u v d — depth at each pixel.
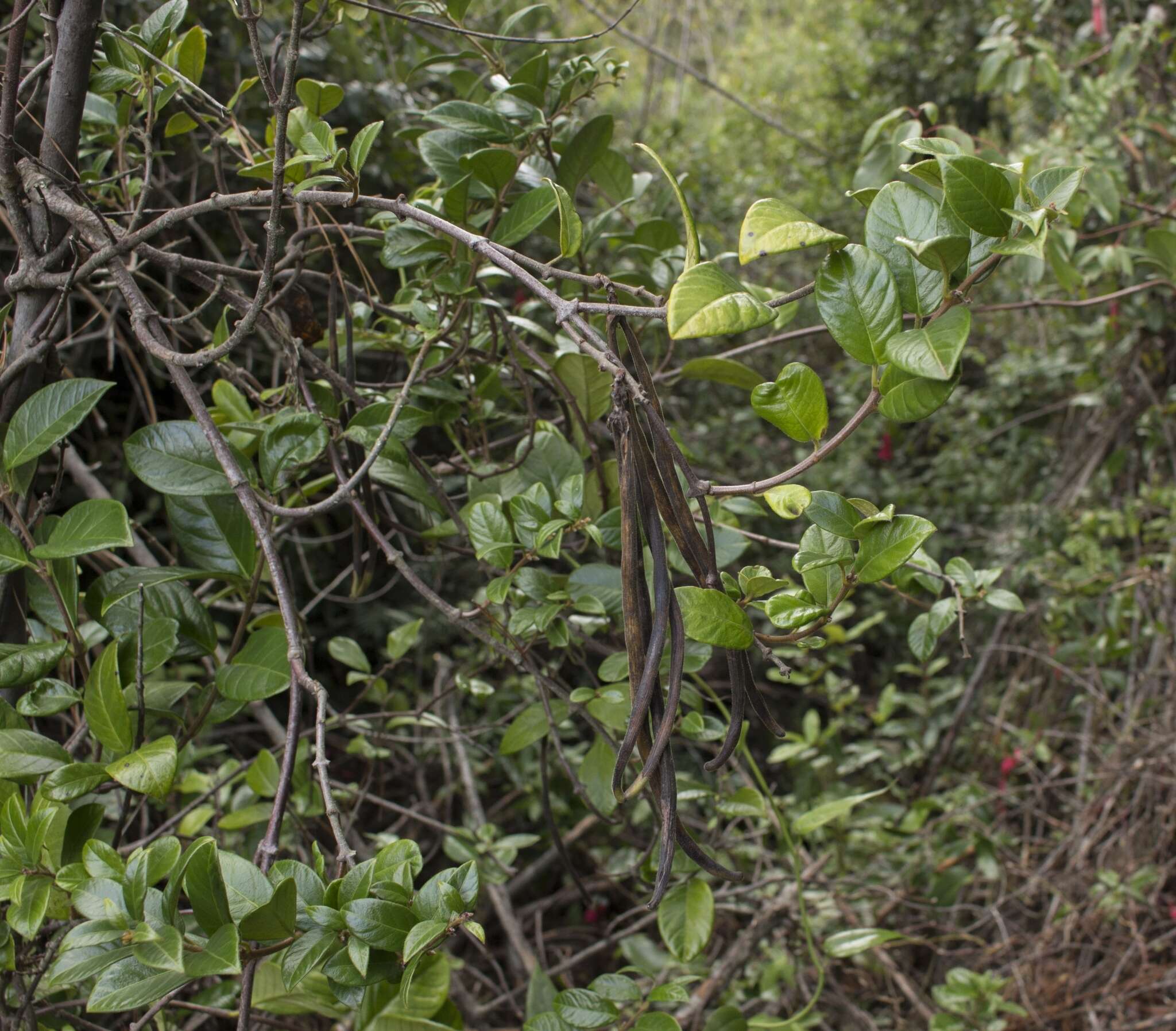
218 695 1.12
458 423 1.66
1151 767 2.81
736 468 4.85
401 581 3.61
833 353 5.58
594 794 1.40
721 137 6.98
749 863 2.54
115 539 0.98
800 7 9.71
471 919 0.80
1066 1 3.75
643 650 0.77
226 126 1.53
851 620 4.32
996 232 0.78
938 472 4.62
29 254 1.18
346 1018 1.45
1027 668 3.70
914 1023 2.53
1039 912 3.02
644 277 1.59
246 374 1.53
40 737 0.99
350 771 3.10
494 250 0.88
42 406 1.06
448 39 2.68
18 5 1.21
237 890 0.81
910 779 3.75
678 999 1.13
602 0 5.16
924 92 6.17
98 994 0.73
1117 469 3.47
